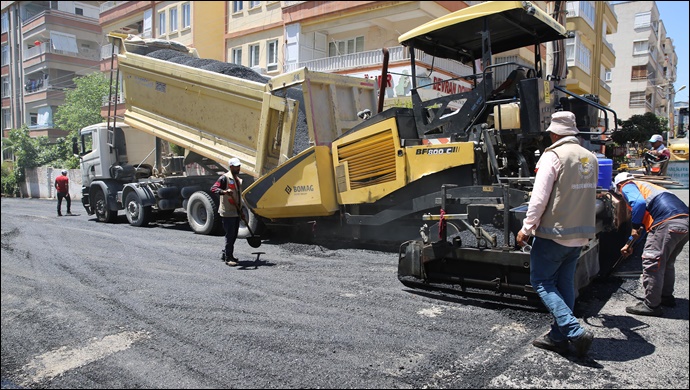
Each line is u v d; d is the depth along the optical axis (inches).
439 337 165.3
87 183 506.3
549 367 144.8
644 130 855.7
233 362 150.9
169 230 421.1
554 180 147.3
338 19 792.9
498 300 197.3
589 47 1026.7
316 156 294.8
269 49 912.3
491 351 154.7
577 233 147.8
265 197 322.0
